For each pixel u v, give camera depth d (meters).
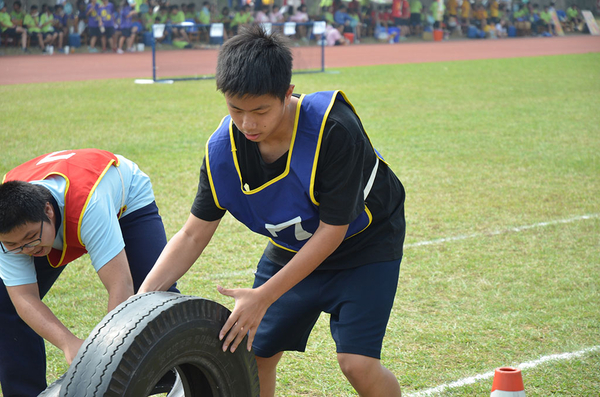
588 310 3.95
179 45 25.55
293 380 3.23
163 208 5.93
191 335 1.93
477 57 23.59
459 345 3.54
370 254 2.43
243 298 2.08
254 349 2.60
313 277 2.50
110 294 2.54
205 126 10.08
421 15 33.00
